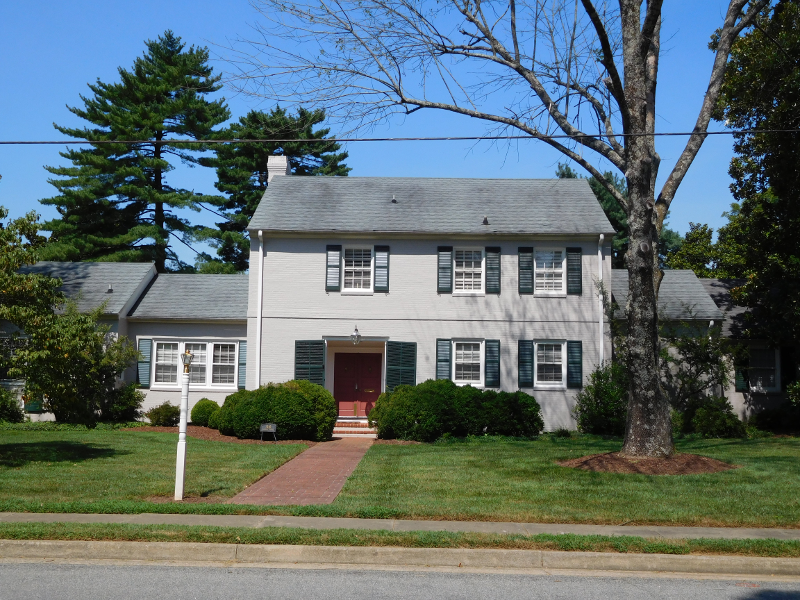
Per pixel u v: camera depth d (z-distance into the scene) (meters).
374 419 22.80
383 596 7.57
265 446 19.34
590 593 7.82
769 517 10.71
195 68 39.19
